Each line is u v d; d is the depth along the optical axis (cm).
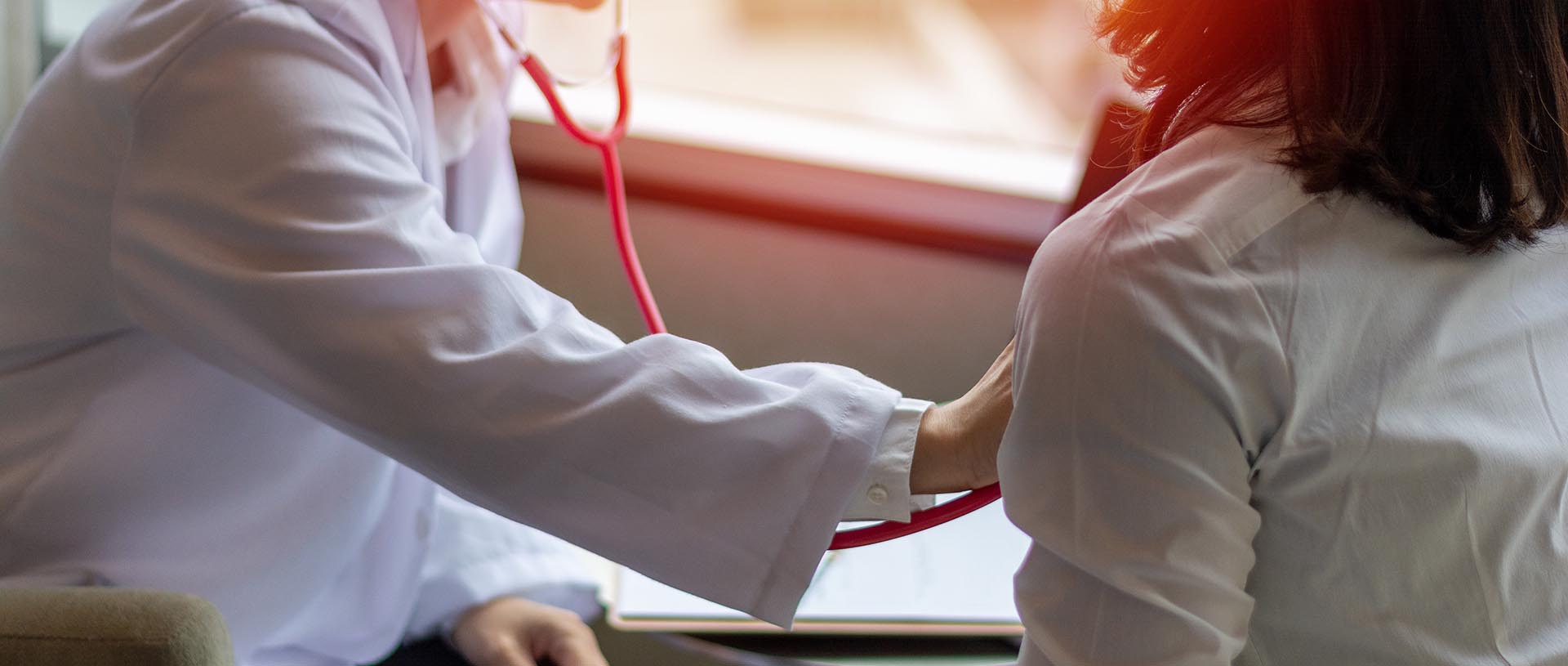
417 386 72
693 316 179
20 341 86
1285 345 57
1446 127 57
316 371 74
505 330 75
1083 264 58
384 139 78
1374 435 59
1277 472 60
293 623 97
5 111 139
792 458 72
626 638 98
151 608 67
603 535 74
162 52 76
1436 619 62
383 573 100
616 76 101
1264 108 62
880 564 102
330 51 78
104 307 84
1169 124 67
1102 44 69
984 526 109
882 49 215
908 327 178
